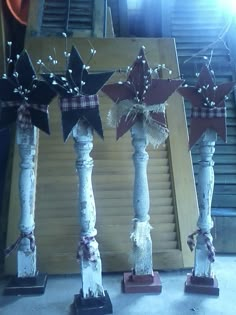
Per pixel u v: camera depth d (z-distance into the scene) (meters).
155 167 1.67
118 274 1.54
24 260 1.42
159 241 1.57
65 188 1.61
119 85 1.31
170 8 2.29
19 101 1.34
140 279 1.41
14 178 1.62
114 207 1.60
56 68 1.83
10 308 1.31
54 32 2.10
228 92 1.35
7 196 1.70
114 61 1.87
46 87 1.30
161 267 1.54
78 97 1.24
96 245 1.32
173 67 1.88
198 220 1.43
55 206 1.59
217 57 2.14
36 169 1.63
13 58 2.21
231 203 1.80
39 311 1.30
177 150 1.70
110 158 1.67
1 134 1.85
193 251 1.55
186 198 1.62
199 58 2.14
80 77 1.23
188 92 1.37
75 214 1.58
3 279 1.50
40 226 1.56
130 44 1.91
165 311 1.29
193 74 2.09
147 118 1.33
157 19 2.40
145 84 1.30
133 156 1.38
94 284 1.30
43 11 2.17
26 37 2.03
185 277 1.51
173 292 1.41
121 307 1.31
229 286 1.44
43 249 1.53
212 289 1.38
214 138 1.38
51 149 1.68
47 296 1.39
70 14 2.18
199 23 2.26
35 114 1.34
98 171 1.65
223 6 2.25
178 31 2.26
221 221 1.69
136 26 2.89
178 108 1.78
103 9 2.21
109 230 1.56
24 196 1.41
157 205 1.62
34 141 1.39
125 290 1.40
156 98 1.32
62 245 1.54
